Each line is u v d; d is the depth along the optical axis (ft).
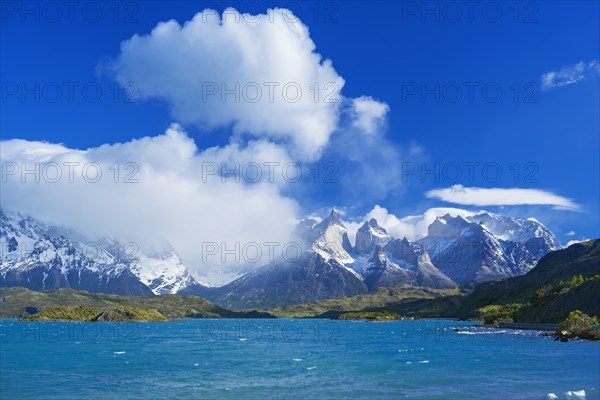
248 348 509.76
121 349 488.02
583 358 369.50
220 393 234.79
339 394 230.68
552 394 226.79
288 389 244.83
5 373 304.91
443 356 401.90
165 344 561.02
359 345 547.08
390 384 258.16
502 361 357.61
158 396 228.02
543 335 602.85
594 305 655.35
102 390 243.60
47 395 230.89
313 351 469.16
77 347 508.12
